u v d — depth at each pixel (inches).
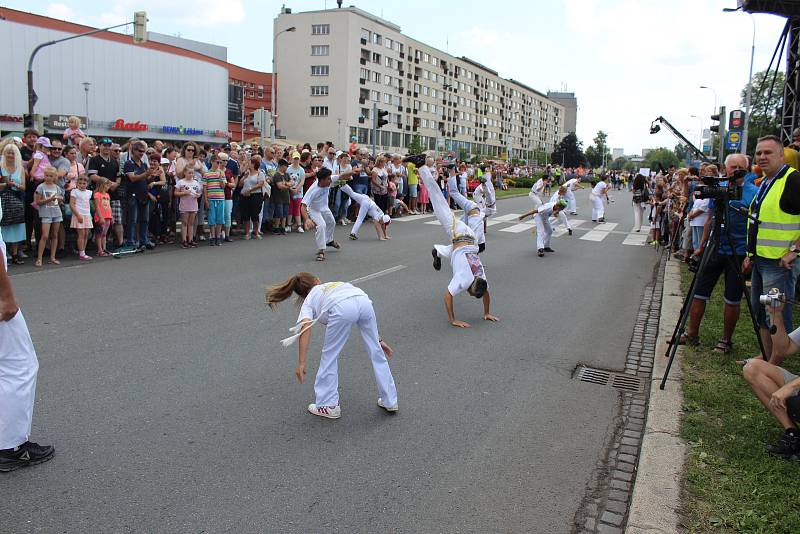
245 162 562.3
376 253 488.4
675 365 230.7
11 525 126.3
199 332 260.5
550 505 142.6
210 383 206.4
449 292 285.3
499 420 187.9
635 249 575.8
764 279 216.8
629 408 200.8
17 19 1958.7
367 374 221.6
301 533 127.7
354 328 278.2
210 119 2335.1
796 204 204.2
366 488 146.2
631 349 264.1
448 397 204.1
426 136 3693.4
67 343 238.8
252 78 3117.6
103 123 1855.3
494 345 262.2
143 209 459.8
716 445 165.6
